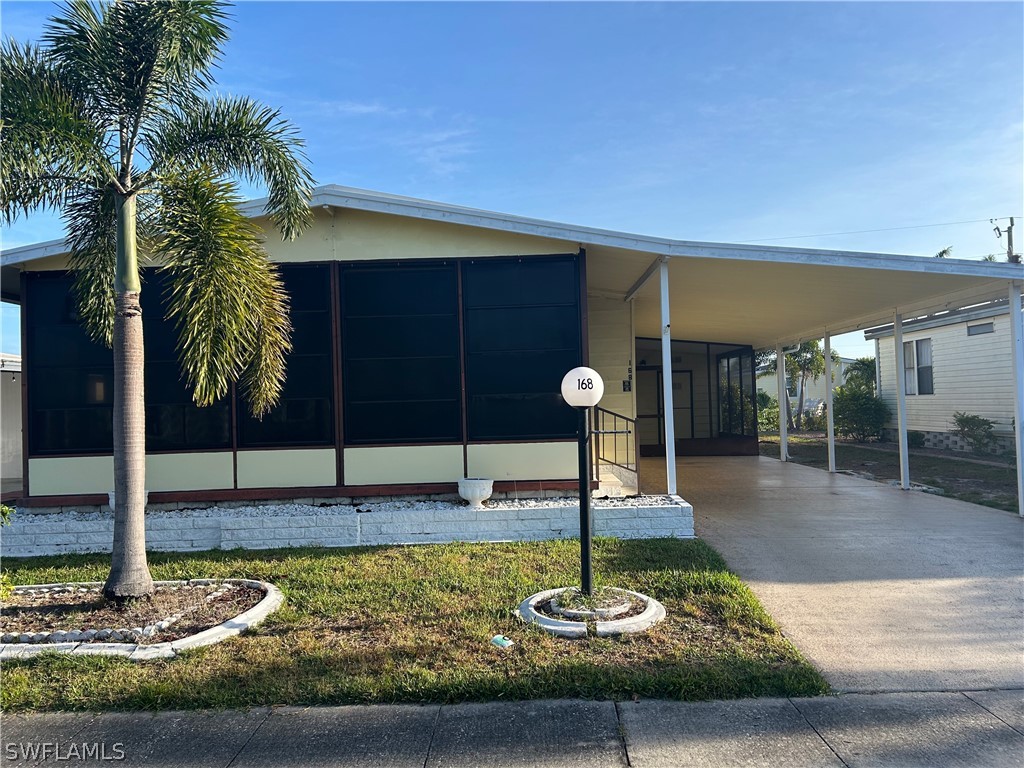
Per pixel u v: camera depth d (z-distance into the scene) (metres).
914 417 17.55
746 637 4.30
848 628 4.51
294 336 7.89
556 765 3.00
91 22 5.14
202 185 5.11
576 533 7.07
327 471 7.83
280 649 4.24
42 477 7.87
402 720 3.42
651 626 4.48
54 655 4.20
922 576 5.66
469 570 5.86
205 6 5.08
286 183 5.85
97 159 4.95
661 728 3.29
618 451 11.17
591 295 11.15
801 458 15.61
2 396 12.38
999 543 6.73
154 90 5.41
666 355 7.57
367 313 7.91
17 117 4.64
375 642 4.31
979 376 15.10
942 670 3.88
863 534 7.20
